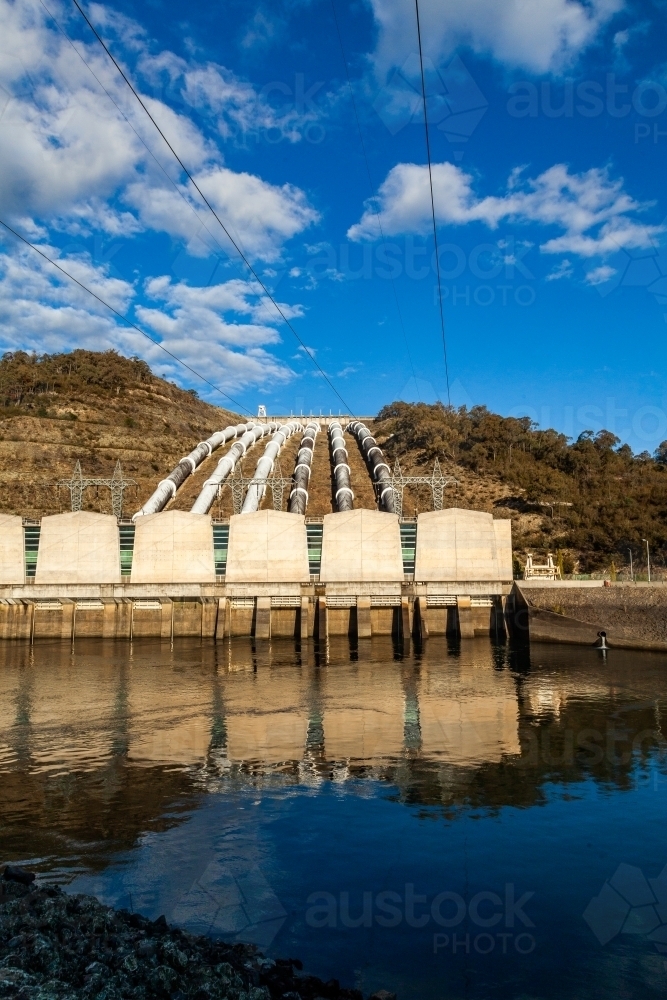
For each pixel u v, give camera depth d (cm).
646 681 4778
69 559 7681
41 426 14200
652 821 2169
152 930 1463
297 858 1906
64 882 1764
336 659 6112
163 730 3447
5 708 4047
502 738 3219
